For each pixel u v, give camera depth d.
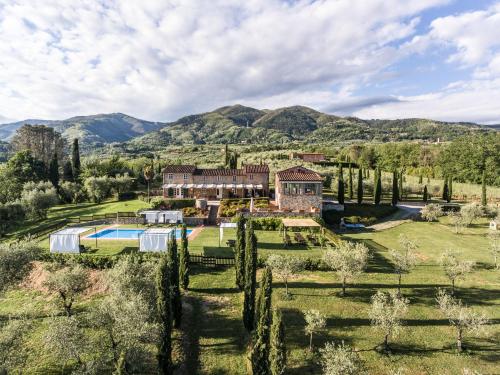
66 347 22.50
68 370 25.47
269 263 35.22
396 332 27.48
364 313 32.38
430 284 38.84
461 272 36.97
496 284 39.12
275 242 51.53
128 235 54.97
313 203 67.94
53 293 36.72
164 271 24.78
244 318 29.94
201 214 66.25
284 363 21.59
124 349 22.19
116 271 29.33
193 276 39.56
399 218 73.88
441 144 158.50
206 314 32.50
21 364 23.05
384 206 80.25
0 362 21.17
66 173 113.50
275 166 122.75
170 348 24.59
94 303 34.75
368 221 68.88
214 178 85.25
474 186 116.12
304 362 25.86
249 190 85.12
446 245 54.78
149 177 93.69
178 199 73.25
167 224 62.94
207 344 28.52
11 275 33.34
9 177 91.06
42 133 131.50
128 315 22.75
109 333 23.72
